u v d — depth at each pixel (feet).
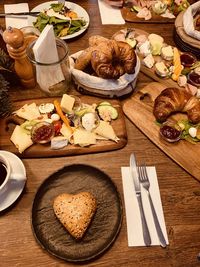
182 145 2.09
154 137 2.13
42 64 2.12
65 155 2.05
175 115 2.23
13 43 2.05
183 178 1.98
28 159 2.04
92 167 1.93
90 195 1.78
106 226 1.74
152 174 1.97
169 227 1.78
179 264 1.66
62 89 2.33
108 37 2.77
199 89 2.34
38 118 2.16
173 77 2.42
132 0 3.03
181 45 2.63
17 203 1.85
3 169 1.83
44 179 1.89
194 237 1.75
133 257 1.68
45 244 1.69
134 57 2.21
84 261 1.65
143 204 1.85
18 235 1.74
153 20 2.89
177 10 2.96
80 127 2.12
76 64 2.30
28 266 1.64
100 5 3.00
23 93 2.36
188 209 1.85
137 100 2.32
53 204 1.77
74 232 1.67
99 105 2.23
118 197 1.82
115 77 2.17
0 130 2.13
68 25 2.75
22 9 2.96
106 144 2.07
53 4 2.90
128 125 2.22
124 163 2.03
